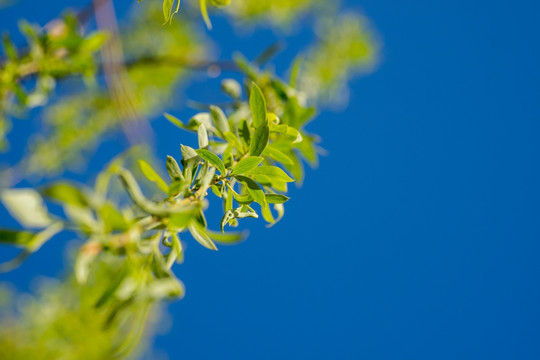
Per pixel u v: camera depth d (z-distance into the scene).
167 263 0.54
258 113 0.58
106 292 0.52
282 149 0.60
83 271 0.51
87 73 0.73
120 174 0.52
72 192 0.51
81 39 0.70
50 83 0.71
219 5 0.59
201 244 0.55
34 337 1.09
